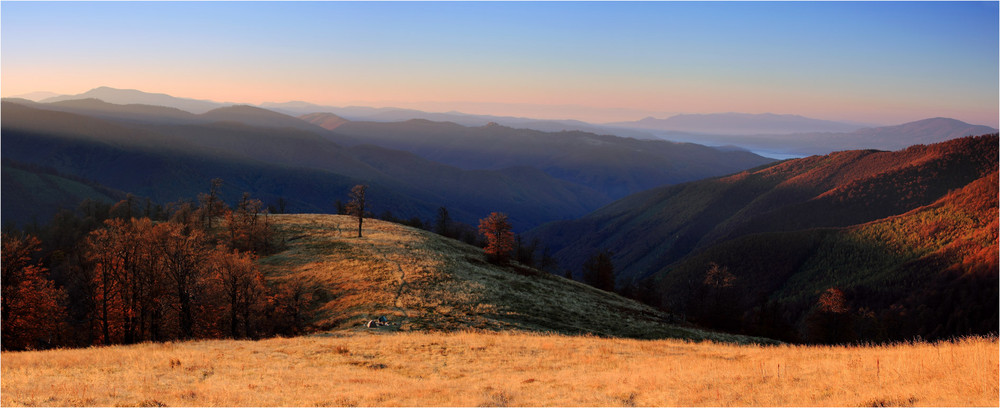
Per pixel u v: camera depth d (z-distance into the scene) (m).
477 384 20.84
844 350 25.69
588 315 61.44
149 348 29.84
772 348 30.20
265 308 51.91
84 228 97.62
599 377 21.31
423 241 95.12
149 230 48.31
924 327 133.25
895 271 186.00
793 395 15.95
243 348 30.16
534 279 82.31
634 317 65.88
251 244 83.81
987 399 12.73
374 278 63.19
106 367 23.14
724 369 21.30
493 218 90.94
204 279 46.75
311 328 47.78
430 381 21.78
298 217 120.12
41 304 41.81
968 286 141.88
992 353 16.91
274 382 21.05
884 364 18.50
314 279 64.31
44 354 27.19
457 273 70.62
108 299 45.44
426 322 46.62
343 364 25.75
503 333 41.06
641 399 17.05
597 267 109.81
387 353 28.77
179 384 20.30
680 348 31.09
